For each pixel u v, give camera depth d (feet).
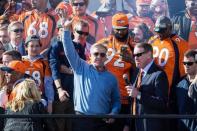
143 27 68.08
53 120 55.72
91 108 55.62
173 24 68.33
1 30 63.72
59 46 59.67
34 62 59.21
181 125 55.31
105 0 68.39
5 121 53.88
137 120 55.67
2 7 69.46
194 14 68.03
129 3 68.44
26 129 52.03
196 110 54.90
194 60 55.98
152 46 58.80
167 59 59.26
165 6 68.23
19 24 62.90
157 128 55.11
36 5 68.23
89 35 68.18
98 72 56.13
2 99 56.18
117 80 57.26
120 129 56.75
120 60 59.57
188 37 68.18
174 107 57.21
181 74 59.06
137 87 55.57
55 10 68.18
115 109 56.03
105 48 56.34
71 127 57.26
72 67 56.34
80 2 67.77
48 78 59.36
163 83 54.90
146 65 55.67
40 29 67.82
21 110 52.54
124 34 60.13
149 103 54.29
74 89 56.70
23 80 55.31
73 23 65.98
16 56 59.00
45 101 57.41
